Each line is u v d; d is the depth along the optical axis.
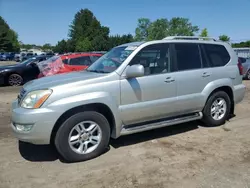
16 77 12.09
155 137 4.84
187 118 4.95
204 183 3.21
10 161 3.89
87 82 3.83
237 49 23.19
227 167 3.60
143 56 4.36
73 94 3.68
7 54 54.28
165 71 4.57
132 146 4.42
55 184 3.25
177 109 4.73
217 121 5.39
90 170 3.59
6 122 5.86
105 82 3.94
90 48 83.56
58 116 3.56
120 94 4.05
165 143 4.54
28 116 3.49
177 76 4.64
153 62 4.46
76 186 3.20
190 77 4.81
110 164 3.76
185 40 4.96
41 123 3.50
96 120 3.89
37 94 3.60
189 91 4.84
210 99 5.20
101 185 3.21
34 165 3.76
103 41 82.94
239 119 5.96
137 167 3.65
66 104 3.60
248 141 4.57
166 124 4.62
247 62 14.21
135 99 4.20
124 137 4.86
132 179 3.33
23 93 3.92
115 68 4.18
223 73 5.32
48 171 3.58
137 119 4.32
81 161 3.86
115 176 3.42
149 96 4.34
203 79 5.01
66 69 9.21
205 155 4.00
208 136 4.85
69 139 3.72
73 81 3.81
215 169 3.55
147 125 4.44
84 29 94.56
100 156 4.02
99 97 3.82
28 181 3.32
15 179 3.37
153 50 4.49
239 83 5.70
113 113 3.99
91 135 3.91
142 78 4.26
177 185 3.17
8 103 7.95
